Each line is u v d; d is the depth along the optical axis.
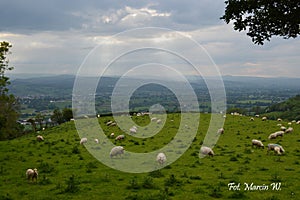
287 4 12.43
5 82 45.34
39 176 22.00
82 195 17.17
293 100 139.88
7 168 25.11
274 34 13.71
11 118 72.69
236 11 13.43
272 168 23.25
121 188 18.45
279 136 39.12
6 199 16.77
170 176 21.12
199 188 18.09
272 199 16.17
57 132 53.72
